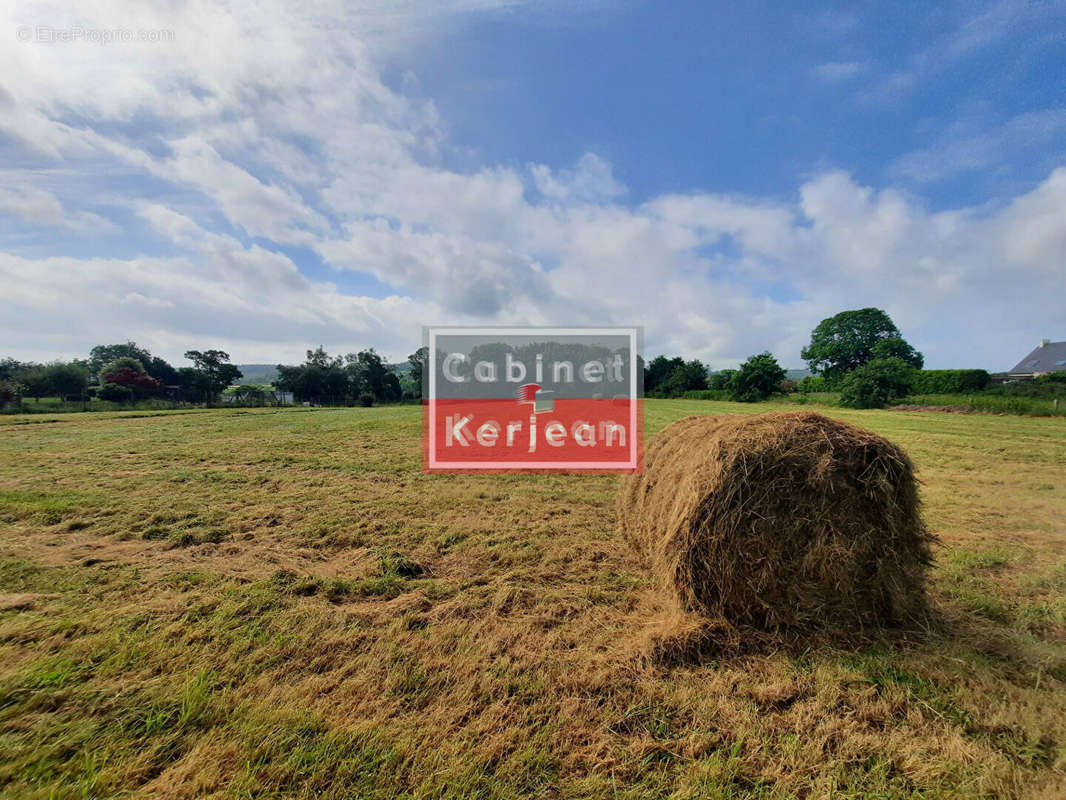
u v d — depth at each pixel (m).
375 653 2.23
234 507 4.87
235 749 1.62
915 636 2.39
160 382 33.38
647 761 1.60
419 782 1.50
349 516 4.60
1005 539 3.96
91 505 4.85
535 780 1.52
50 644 2.24
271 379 43.16
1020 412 17.64
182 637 2.32
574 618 2.64
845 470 2.45
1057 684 2.02
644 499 3.58
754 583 2.45
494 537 4.03
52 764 1.55
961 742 1.67
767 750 1.66
